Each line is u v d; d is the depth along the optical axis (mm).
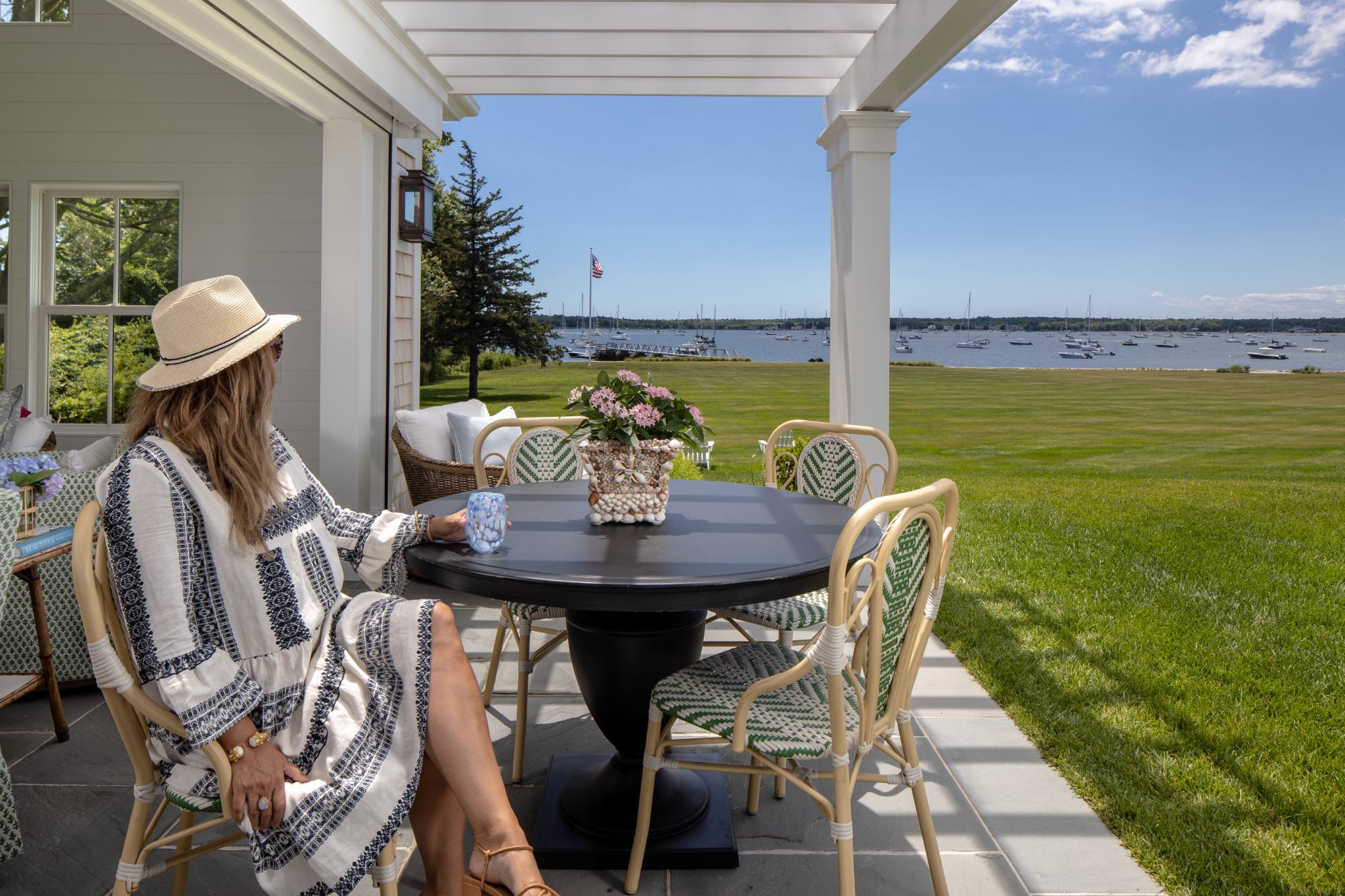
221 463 1562
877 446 4809
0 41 5875
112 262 6117
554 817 2330
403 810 1539
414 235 5266
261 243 6047
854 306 4789
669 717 2061
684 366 51406
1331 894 1998
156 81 5926
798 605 2707
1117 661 3576
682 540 2184
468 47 4602
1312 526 7082
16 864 2152
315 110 4164
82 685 3221
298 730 1568
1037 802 2473
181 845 1765
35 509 2770
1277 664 3605
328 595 1708
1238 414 29109
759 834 2338
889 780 2000
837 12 4219
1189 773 2596
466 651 3697
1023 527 6793
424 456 4766
